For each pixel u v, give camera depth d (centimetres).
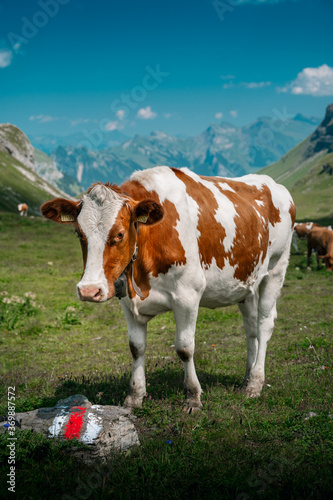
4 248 2173
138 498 332
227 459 387
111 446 397
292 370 639
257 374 565
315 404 503
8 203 12294
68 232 2780
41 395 575
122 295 428
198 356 738
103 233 382
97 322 1048
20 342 907
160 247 454
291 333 875
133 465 372
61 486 346
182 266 466
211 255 503
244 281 557
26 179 14725
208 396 531
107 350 826
